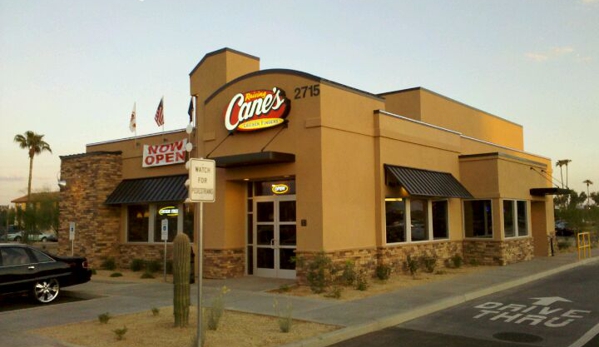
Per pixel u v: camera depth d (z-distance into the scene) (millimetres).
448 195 19125
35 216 50406
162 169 21266
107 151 22703
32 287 12672
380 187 16891
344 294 13320
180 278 9422
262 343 8352
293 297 12930
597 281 16406
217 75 19156
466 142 22969
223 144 17141
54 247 40469
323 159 14867
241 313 10898
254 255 17281
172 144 20531
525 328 9859
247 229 17547
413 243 18203
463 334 9422
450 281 15656
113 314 10977
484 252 20859
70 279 13500
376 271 16578
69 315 10961
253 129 16188
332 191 15109
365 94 16875
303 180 15141
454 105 25922
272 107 15773
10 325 9961
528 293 14094
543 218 25766
